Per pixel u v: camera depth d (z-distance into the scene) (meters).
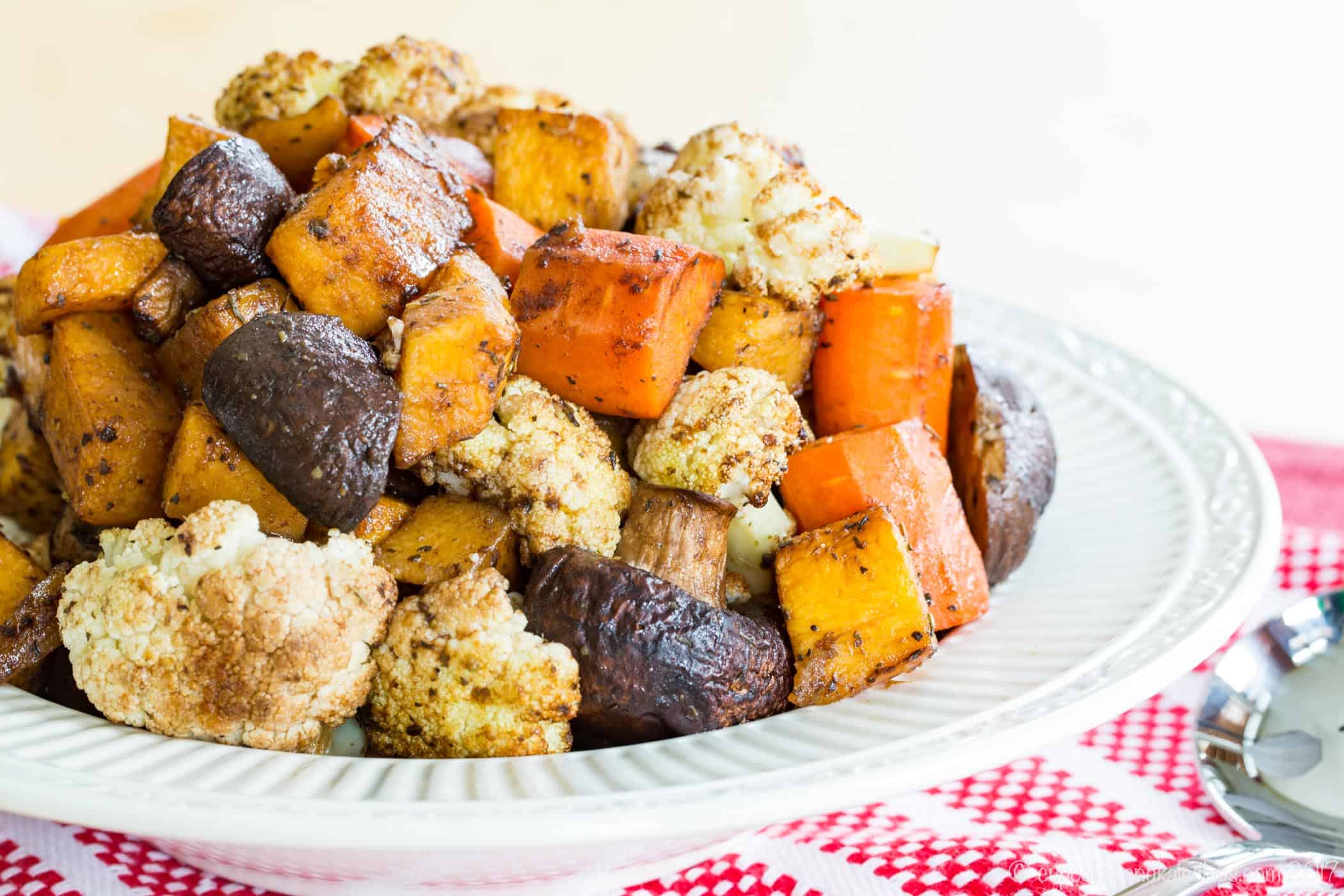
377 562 0.33
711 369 0.37
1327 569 0.41
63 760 0.30
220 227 0.34
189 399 0.35
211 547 0.32
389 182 0.35
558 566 0.33
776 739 0.32
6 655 0.33
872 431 0.36
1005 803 0.36
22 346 0.37
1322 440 0.55
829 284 0.37
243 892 0.34
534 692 0.32
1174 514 0.39
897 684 0.34
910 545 0.36
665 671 0.32
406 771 0.31
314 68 0.40
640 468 0.36
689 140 0.39
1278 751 0.36
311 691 0.32
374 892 0.33
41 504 0.38
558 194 0.39
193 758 0.31
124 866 0.34
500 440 0.35
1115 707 0.32
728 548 0.36
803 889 0.33
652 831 0.30
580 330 0.35
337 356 0.32
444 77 0.41
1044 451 0.39
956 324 0.47
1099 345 0.45
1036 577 0.38
